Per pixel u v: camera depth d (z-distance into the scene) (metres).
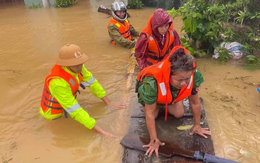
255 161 2.58
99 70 4.52
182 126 3.04
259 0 4.50
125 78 4.20
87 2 10.52
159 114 3.26
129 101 3.60
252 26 4.83
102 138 2.97
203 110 3.26
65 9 9.44
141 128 3.09
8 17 8.58
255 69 4.29
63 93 2.88
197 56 4.84
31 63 4.91
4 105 3.63
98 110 3.45
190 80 2.46
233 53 4.60
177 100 2.63
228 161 2.46
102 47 5.57
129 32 5.75
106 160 2.69
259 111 3.29
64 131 3.12
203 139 2.83
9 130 3.15
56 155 2.78
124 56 5.07
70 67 2.88
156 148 2.68
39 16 8.55
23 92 3.94
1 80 4.29
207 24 4.61
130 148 2.77
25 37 6.43
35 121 3.30
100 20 7.68
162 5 8.70
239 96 3.59
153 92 2.41
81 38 6.18
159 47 3.61
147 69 2.63
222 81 3.97
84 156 2.75
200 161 2.54
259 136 2.89
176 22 6.94
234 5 4.53
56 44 5.86
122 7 5.36
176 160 2.58
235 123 3.10
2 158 2.76
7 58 5.17
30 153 2.81
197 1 4.68
